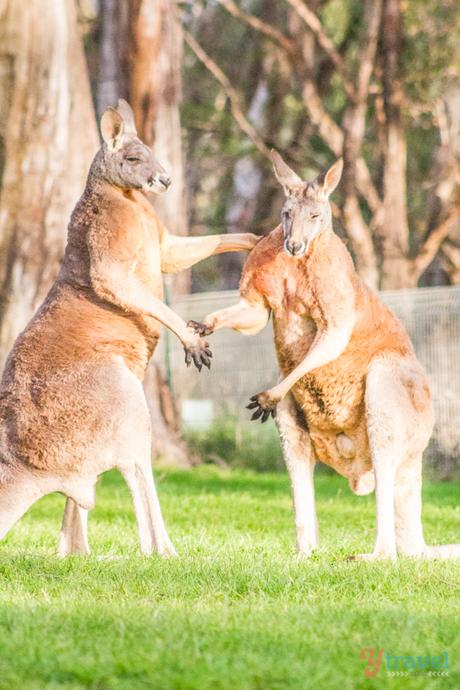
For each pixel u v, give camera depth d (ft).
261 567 35.60
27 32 78.33
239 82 155.22
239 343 94.53
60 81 79.61
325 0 138.92
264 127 151.33
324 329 37.96
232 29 156.87
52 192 79.71
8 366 39.29
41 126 79.25
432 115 142.31
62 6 79.61
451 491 74.28
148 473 38.06
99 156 39.40
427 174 150.51
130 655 25.64
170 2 97.86
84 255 39.37
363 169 126.00
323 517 58.13
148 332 39.52
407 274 122.62
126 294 38.60
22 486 38.42
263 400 37.70
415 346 85.81
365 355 38.68
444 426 84.43
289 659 25.67
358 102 120.78
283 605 31.24
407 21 126.41
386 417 37.93
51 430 38.06
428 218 132.36
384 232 122.31
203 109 141.38
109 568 35.63
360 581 34.24
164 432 91.09
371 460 38.93
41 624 28.45
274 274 38.32
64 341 38.63
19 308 79.56
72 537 40.04
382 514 37.91
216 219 164.66
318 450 40.29
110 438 38.01
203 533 47.39
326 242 37.86
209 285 171.63
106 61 104.32
